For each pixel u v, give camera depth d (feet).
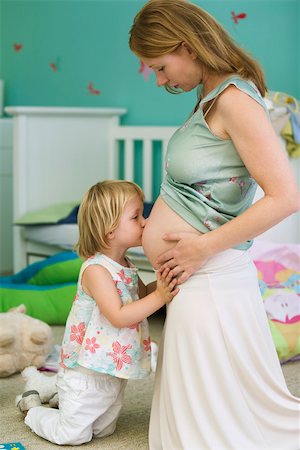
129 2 12.15
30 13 13.64
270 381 5.33
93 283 5.65
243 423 5.23
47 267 9.83
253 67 5.34
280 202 4.99
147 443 5.79
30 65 13.78
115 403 5.90
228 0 10.87
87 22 12.78
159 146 11.84
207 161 5.25
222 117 5.16
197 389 5.24
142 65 12.09
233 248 5.37
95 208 5.67
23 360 7.55
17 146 11.42
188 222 5.33
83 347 5.63
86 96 12.94
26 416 6.04
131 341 5.69
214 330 5.22
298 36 10.18
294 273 8.80
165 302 5.48
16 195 11.51
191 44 5.15
